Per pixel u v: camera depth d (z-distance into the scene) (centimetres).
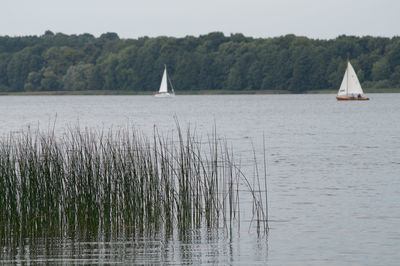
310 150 6012
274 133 8212
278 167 4741
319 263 2336
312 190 3747
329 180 4122
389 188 3809
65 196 2734
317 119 11562
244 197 3500
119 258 2378
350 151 5906
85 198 2742
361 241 2614
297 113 13888
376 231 2773
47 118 11944
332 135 7875
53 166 2755
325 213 3123
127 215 2825
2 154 2811
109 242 2594
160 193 2883
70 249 2488
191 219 2939
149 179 2933
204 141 6850
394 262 2347
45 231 2694
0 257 2381
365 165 4862
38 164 2722
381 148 6169
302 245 2566
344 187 3847
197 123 10394
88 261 2341
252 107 17450
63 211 2750
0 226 2602
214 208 2916
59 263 2314
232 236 2702
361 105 17862
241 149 6069
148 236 2695
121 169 2894
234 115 13175
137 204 2844
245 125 9912
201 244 2575
